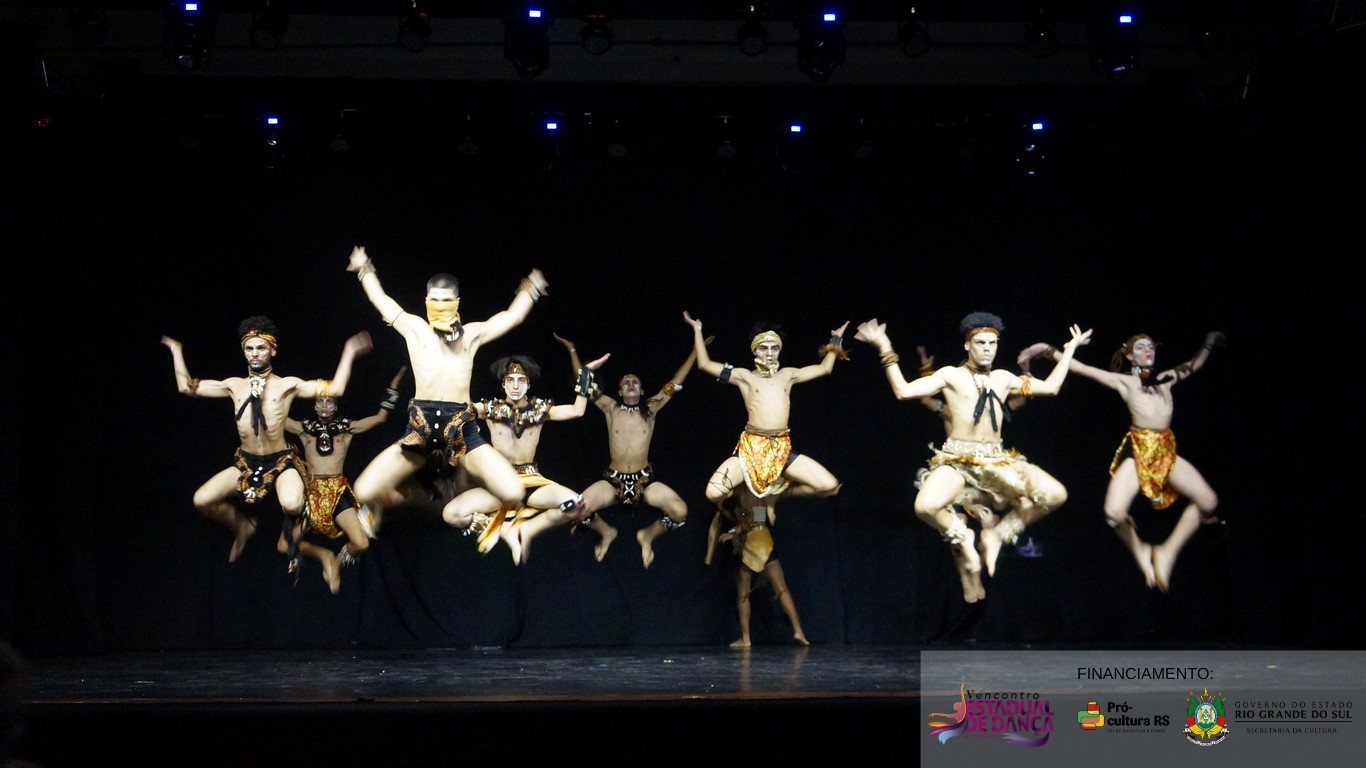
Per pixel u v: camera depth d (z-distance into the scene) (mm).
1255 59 7426
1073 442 7973
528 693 4355
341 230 7727
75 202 7285
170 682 4984
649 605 7656
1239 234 7773
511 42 6703
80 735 3836
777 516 7777
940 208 8023
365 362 7664
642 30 7570
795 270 7938
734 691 4395
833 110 7418
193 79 7234
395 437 7594
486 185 7852
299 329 7645
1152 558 7137
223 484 6992
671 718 3928
